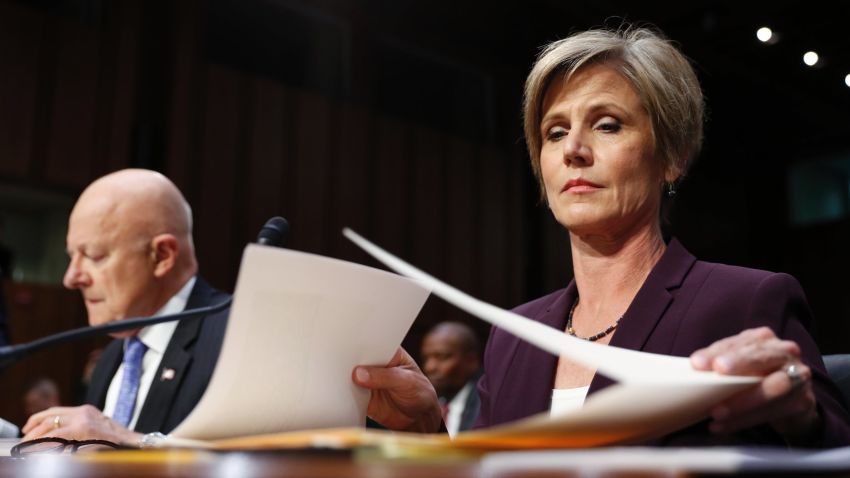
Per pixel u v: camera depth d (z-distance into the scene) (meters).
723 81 8.16
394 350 1.00
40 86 6.15
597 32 1.30
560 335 0.77
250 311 0.83
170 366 1.77
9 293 6.00
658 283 1.17
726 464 0.48
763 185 10.29
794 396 0.78
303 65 7.94
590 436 0.67
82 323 6.31
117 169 6.40
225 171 7.02
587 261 1.28
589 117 1.24
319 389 0.92
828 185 9.98
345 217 7.75
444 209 8.56
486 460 0.50
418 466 0.49
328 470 0.49
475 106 9.31
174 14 6.95
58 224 6.42
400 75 8.67
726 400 0.76
